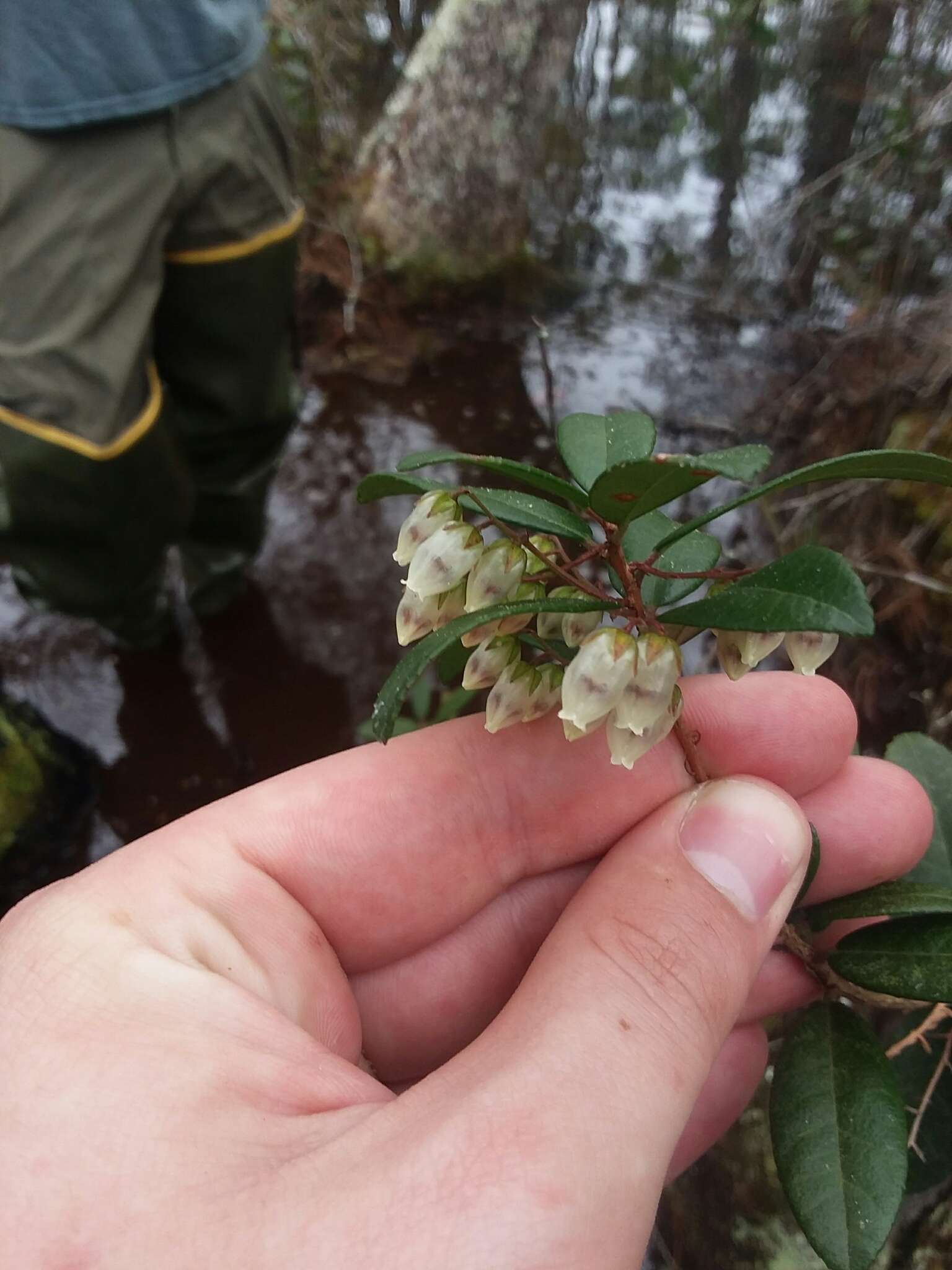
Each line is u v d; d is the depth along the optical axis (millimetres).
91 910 106
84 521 229
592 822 136
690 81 520
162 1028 94
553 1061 90
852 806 144
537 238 497
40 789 272
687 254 490
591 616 111
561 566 109
